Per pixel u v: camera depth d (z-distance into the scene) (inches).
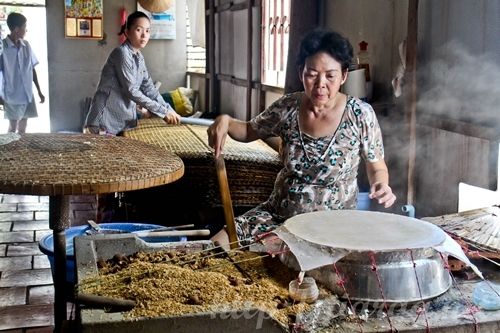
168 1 341.7
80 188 85.2
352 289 63.7
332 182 102.2
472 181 115.3
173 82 367.9
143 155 105.9
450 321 62.8
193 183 161.9
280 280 70.1
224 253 79.7
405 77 127.1
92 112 200.4
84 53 350.9
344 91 137.6
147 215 168.7
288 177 104.7
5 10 471.8
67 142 114.5
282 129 104.6
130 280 68.2
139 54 201.0
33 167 92.5
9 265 154.8
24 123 332.8
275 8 227.1
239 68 275.3
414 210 125.6
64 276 98.3
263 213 106.6
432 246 64.8
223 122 105.6
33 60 329.4
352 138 100.7
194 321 58.7
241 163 158.7
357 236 67.3
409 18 123.6
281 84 225.5
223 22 297.4
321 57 93.7
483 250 75.7
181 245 83.2
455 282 73.0
